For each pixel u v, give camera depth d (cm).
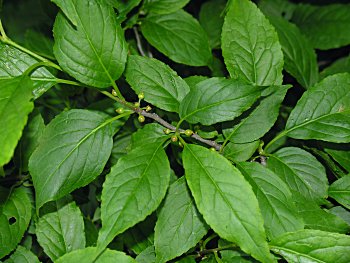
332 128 47
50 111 64
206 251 47
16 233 48
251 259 45
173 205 45
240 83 42
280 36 61
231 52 49
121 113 46
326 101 48
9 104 37
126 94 57
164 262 44
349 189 48
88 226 52
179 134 45
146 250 47
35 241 57
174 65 64
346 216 49
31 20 98
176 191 45
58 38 43
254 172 44
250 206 39
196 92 43
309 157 49
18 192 50
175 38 57
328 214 45
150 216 50
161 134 46
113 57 44
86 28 43
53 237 48
